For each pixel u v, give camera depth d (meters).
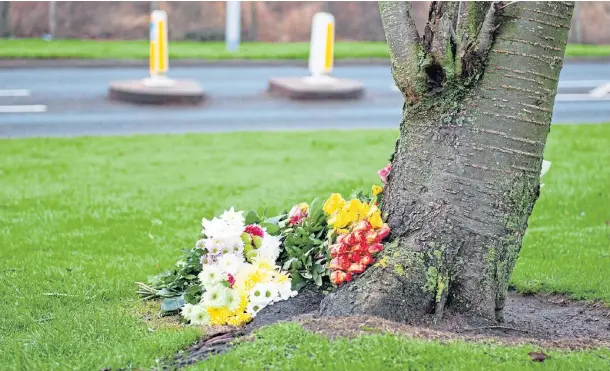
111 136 11.64
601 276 5.54
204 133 12.04
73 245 6.40
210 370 3.48
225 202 7.98
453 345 3.63
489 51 4.12
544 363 3.56
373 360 3.45
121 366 3.73
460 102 4.18
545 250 6.26
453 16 4.13
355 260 4.15
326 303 4.10
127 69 18.09
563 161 9.91
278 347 3.61
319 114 13.88
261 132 12.12
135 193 8.38
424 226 4.21
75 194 8.30
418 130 4.29
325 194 8.27
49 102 14.20
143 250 6.27
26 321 4.59
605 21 23.67
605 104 14.82
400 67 4.24
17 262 5.88
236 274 4.34
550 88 4.16
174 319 4.52
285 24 23.75
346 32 24.03
